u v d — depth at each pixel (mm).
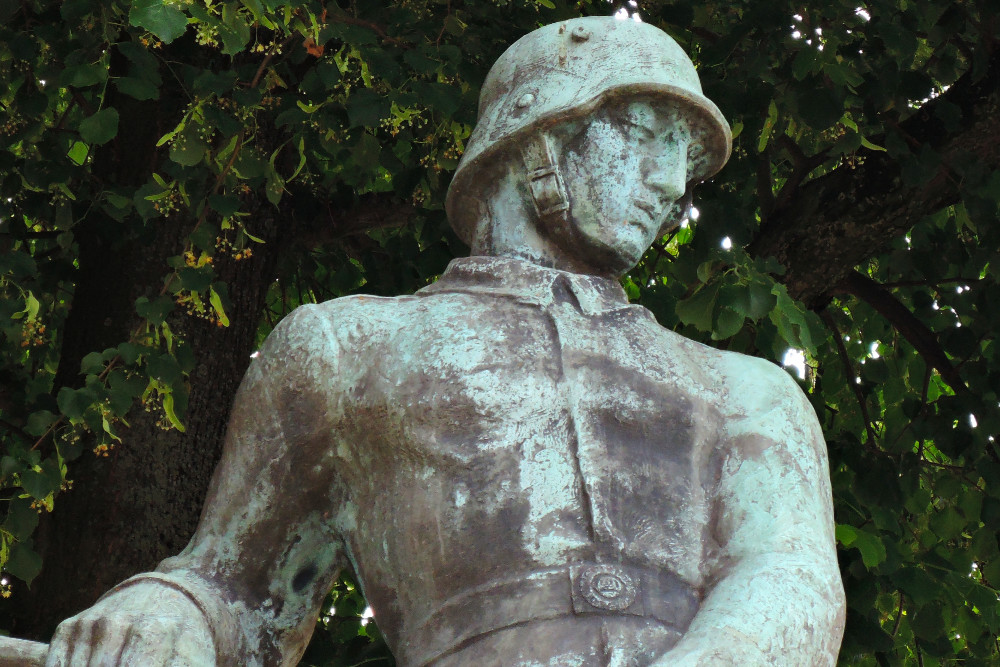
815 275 8195
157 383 6535
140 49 6570
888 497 8680
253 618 3506
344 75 7141
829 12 7754
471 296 3631
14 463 6398
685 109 3850
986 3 8195
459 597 3271
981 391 8961
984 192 8031
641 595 3230
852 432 9469
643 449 3443
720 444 3516
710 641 3014
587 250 3801
